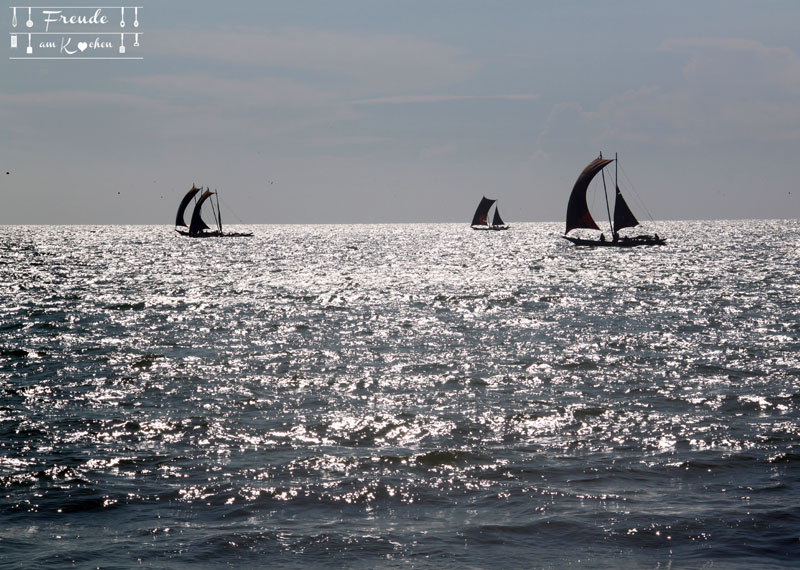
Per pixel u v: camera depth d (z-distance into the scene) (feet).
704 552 77.87
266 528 85.35
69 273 520.42
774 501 91.30
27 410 140.05
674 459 108.17
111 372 176.65
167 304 329.72
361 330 247.70
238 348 212.23
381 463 107.86
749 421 128.26
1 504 92.43
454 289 392.88
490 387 158.51
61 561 76.69
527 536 82.74
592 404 141.79
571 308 303.68
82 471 104.83
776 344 206.80
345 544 81.05
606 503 91.66
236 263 627.87
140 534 83.82
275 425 129.29
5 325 264.31
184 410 139.95
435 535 83.25
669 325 249.34
